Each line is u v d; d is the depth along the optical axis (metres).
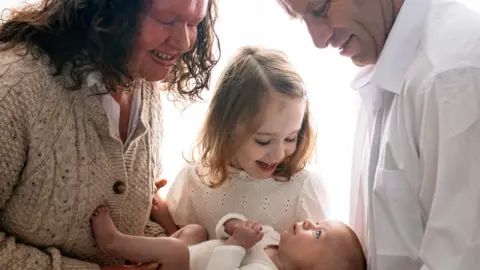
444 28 1.03
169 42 1.04
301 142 1.38
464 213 0.95
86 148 1.08
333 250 1.28
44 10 1.09
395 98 1.10
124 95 1.17
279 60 1.33
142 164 1.19
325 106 1.59
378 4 1.09
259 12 1.58
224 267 1.22
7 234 1.09
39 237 1.08
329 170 1.59
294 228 1.33
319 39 1.15
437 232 0.97
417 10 1.08
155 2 0.99
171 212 1.45
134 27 1.01
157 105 1.27
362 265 1.30
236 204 1.39
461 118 0.95
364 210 1.28
